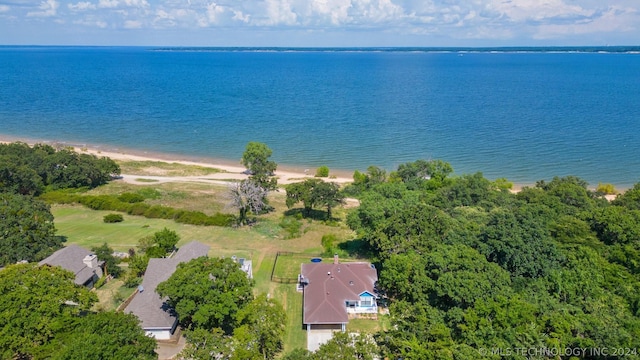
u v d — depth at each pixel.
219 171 101.00
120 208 74.12
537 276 44.53
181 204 78.38
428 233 49.75
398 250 48.94
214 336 36.41
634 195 70.81
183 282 40.25
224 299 39.78
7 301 35.69
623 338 34.28
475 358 32.44
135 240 62.75
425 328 37.56
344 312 43.28
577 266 45.16
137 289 47.88
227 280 41.53
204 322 38.72
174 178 94.38
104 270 52.03
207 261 43.12
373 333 42.44
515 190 91.19
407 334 37.38
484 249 46.06
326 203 71.75
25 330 35.06
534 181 97.00
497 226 47.88
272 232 67.19
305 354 34.53
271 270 54.75
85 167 84.50
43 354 33.81
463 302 39.91
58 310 36.81
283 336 41.88
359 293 46.16
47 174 83.12
